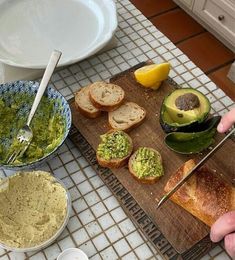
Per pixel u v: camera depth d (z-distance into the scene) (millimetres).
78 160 441
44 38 527
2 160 428
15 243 360
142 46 569
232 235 348
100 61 546
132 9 622
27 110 460
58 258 362
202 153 440
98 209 405
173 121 451
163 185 414
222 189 386
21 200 382
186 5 816
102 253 377
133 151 438
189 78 534
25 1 558
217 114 497
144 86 495
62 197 387
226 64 761
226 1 724
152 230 387
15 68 498
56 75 527
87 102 470
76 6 562
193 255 373
